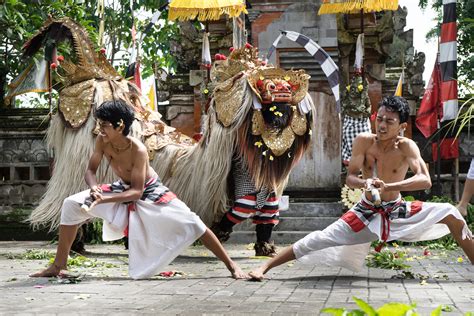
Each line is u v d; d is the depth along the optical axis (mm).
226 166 7625
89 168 5543
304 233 10719
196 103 12703
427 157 12398
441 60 10680
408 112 5375
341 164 11727
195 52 12844
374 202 5141
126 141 5379
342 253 5582
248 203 7723
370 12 11781
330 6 10617
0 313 3723
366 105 11242
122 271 6238
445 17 10641
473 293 4586
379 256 6621
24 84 12281
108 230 5730
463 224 5410
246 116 7578
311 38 11883
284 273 6137
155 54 18047
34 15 12602
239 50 7969
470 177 7328
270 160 7684
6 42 13070
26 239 13117
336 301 4215
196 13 10086
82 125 8109
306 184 11836
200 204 7773
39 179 13633
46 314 3695
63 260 5527
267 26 12039
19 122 13461
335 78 10914
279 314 3711
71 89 8312
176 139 8328
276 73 7637
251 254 8609
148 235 5402
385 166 5492
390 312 2227
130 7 17094
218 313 3744
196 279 5488
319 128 11812
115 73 8758
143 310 3842
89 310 3838
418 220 5398
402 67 12094
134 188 5352
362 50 11172
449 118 10594
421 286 5000
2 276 5801
